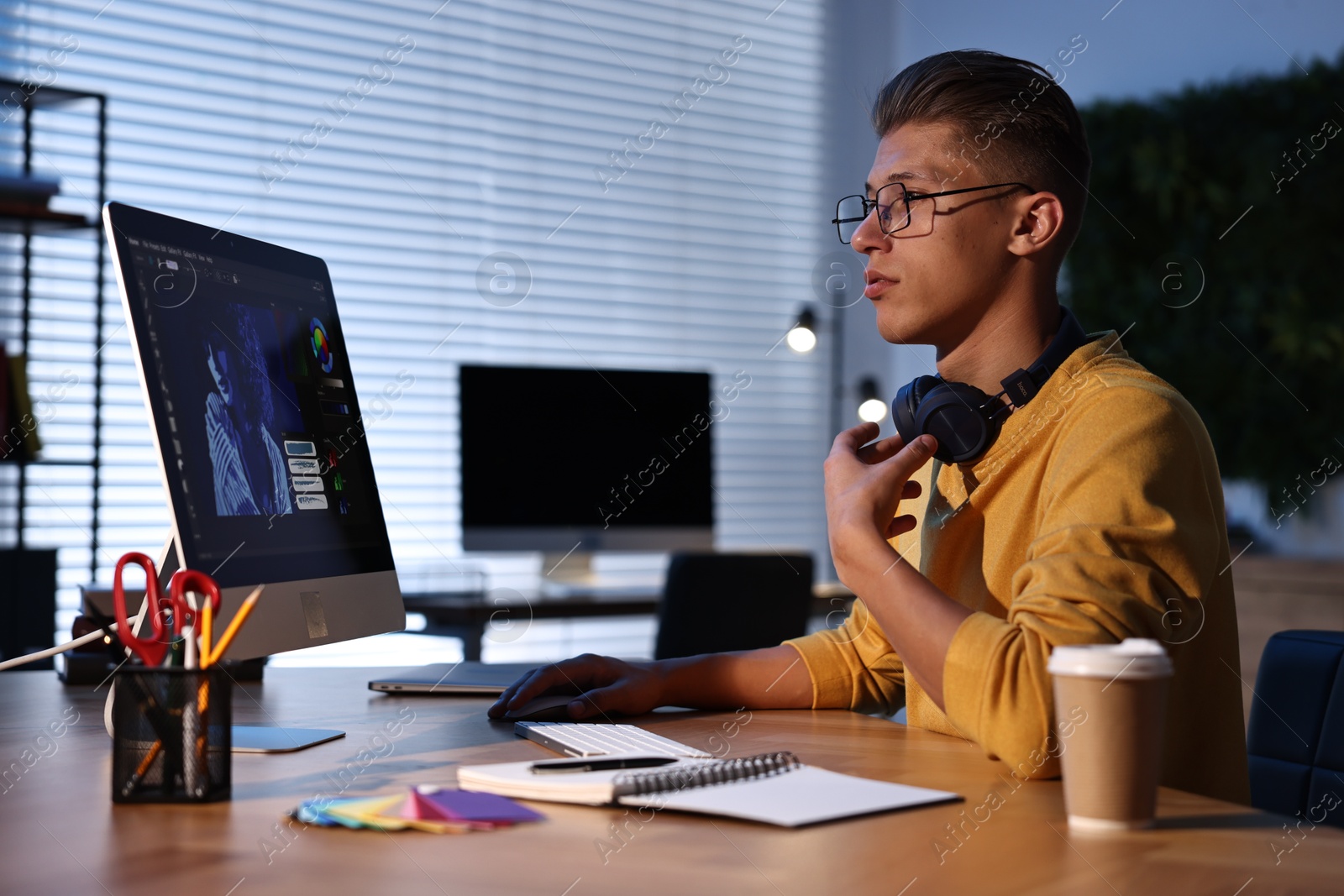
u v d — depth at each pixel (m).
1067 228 1.15
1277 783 1.18
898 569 0.93
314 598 1.06
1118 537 0.90
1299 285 3.34
